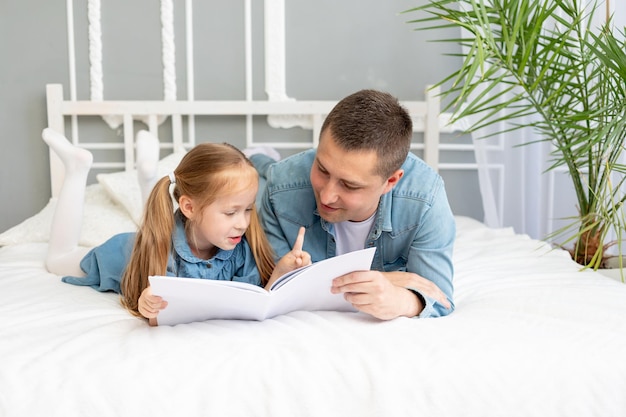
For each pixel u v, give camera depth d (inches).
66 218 70.3
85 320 52.2
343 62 114.0
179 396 40.3
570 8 74.2
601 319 51.6
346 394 41.2
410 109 112.1
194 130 111.5
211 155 54.7
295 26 112.4
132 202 87.4
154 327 50.5
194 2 109.5
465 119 111.0
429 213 56.7
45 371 41.6
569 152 80.6
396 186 57.0
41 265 73.2
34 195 110.0
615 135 67.3
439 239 57.3
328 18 113.0
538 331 48.0
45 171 109.7
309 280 48.9
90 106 105.8
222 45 110.7
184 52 109.9
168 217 56.5
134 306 56.8
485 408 41.3
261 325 50.0
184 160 56.7
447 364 42.8
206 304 49.1
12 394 40.1
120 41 108.6
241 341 46.3
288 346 45.4
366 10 113.4
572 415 41.6
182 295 47.2
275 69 111.5
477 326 49.0
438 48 114.7
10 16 106.7
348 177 48.1
